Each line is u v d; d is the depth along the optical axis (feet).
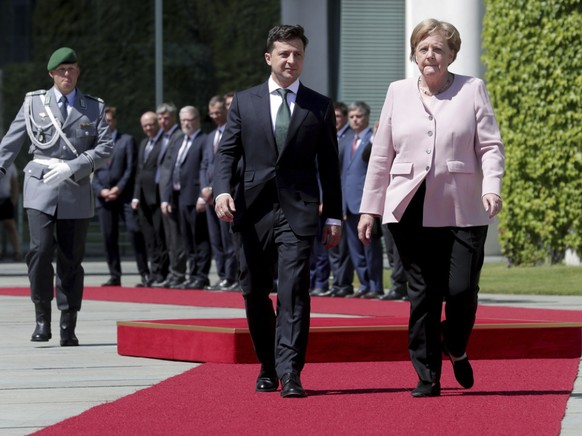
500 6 118.21
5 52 176.76
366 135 92.99
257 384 46.44
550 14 114.83
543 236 117.39
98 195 107.96
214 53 177.27
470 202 44.91
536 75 116.16
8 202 158.92
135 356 57.93
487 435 36.94
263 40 175.42
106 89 179.42
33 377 51.19
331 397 44.78
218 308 85.25
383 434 37.17
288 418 40.19
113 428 38.47
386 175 46.32
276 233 45.42
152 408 42.32
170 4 177.68
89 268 146.10
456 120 45.11
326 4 153.89
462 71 139.13
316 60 154.40
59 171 60.70
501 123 118.93
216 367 53.31
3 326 73.20
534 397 44.62
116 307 86.28
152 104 179.32
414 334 45.27
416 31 45.55
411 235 45.16
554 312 77.25
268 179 45.34
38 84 176.65
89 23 179.22
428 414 40.91
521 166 117.60
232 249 102.63
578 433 37.76
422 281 45.09
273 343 46.44
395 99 46.11
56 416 41.73
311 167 45.68
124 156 107.34
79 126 61.41
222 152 46.06
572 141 114.93
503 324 55.98
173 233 105.19
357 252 93.91
